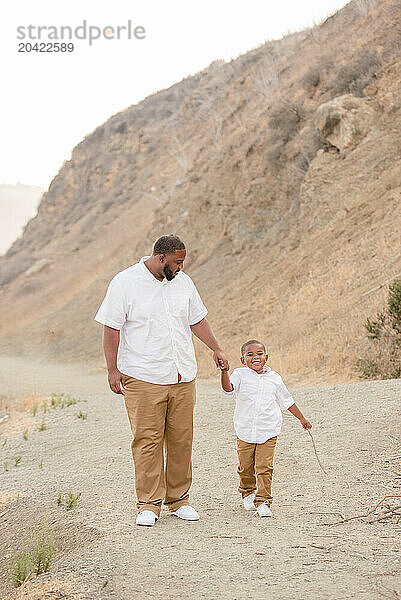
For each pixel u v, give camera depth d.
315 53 32.91
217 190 29.73
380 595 3.41
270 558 4.05
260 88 35.25
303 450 7.17
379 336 13.94
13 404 15.09
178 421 5.20
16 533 5.67
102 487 6.60
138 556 4.18
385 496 5.38
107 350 5.10
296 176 25.38
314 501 5.48
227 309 23.14
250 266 25.12
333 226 21.67
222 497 5.89
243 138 30.27
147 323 5.04
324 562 3.94
